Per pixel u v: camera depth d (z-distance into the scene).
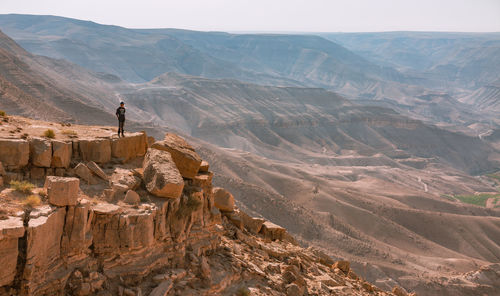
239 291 14.95
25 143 14.42
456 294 125.81
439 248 186.75
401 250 168.12
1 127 16.81
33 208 11.29
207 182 17.70
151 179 15.06
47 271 10.88
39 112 165.62
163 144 17.17
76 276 11.42
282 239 25.84
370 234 190.25
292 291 16.91
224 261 16.52
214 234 17.05
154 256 13.65
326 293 19.03
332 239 152.62
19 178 13.78
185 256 14.94
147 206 13.73
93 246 12.34
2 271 9.73
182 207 15.21
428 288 127.12
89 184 14.85
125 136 18.62
